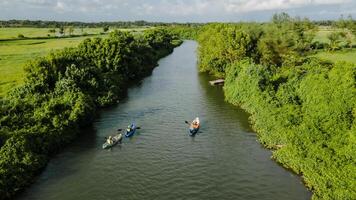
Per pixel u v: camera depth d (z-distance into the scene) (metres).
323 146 51.25
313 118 59.16
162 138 63.47
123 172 51.06
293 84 75.81
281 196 43.88
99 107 81.56
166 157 55.81
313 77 69.69
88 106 70.31
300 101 69.81
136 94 95.38
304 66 86.25
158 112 78.44
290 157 51.47
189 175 49.97
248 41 112.44
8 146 50.56
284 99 70.44
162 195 44.97
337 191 40.34
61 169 51.97
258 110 70.62
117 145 60.50
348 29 164.25
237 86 86.62
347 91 58.88
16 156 49.38
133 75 115.25
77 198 44.38
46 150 55.66
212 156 55.81
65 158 55.56
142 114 77.12
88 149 58.97
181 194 45.12
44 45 178.25
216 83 106.44
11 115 61.28
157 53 171.62
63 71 84.19
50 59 82.19
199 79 115.25
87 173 50.81
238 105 82.50
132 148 59.31
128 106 83.50
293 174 49.16
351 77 60.88
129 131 64.44
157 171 51.28
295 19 142.62
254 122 69.69
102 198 44.38
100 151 58.22
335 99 59.47
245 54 110.94
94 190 46.25
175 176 49.75
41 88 75.62
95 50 108.12
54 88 76.38
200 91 97.94
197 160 54.56
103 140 62.78
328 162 46.62
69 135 62.16
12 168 47.19
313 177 45.19
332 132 54.16
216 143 60.84
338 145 50.25
